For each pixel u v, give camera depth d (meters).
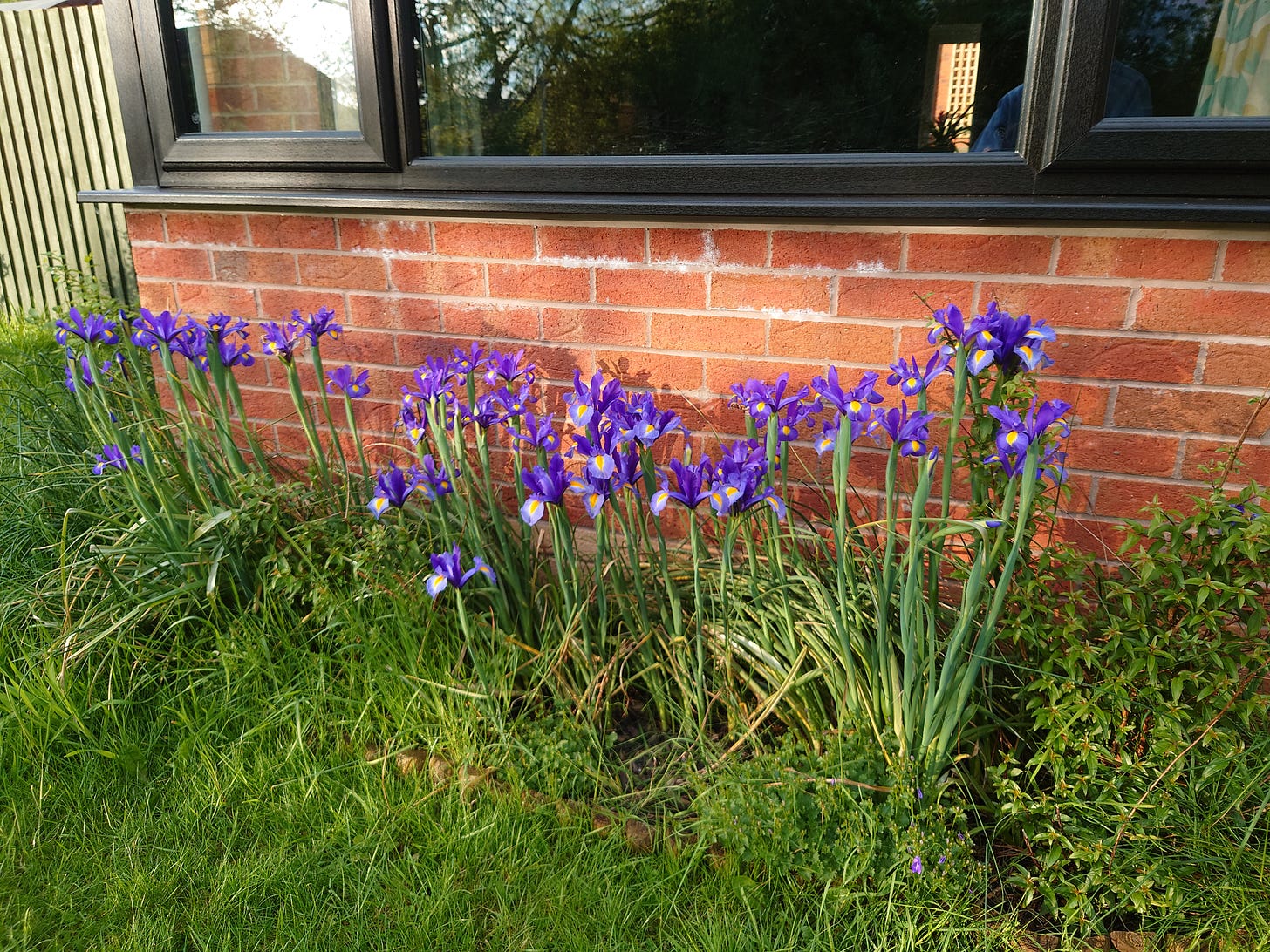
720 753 2.16
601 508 2.09
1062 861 1.80
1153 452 2.32
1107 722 1.81
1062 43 2.14
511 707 2.31
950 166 2.33
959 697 1.90
